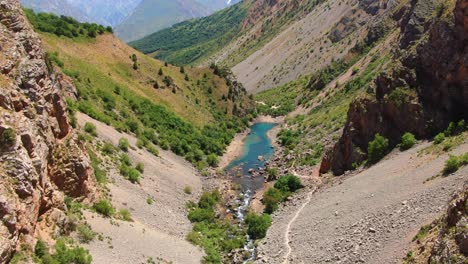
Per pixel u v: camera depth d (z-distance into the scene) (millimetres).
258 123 129125
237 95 134750
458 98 50531
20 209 29578
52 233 33500
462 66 49344
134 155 63656
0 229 27359
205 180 71812
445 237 26094
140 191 53562
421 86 53875
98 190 44531
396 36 110812
